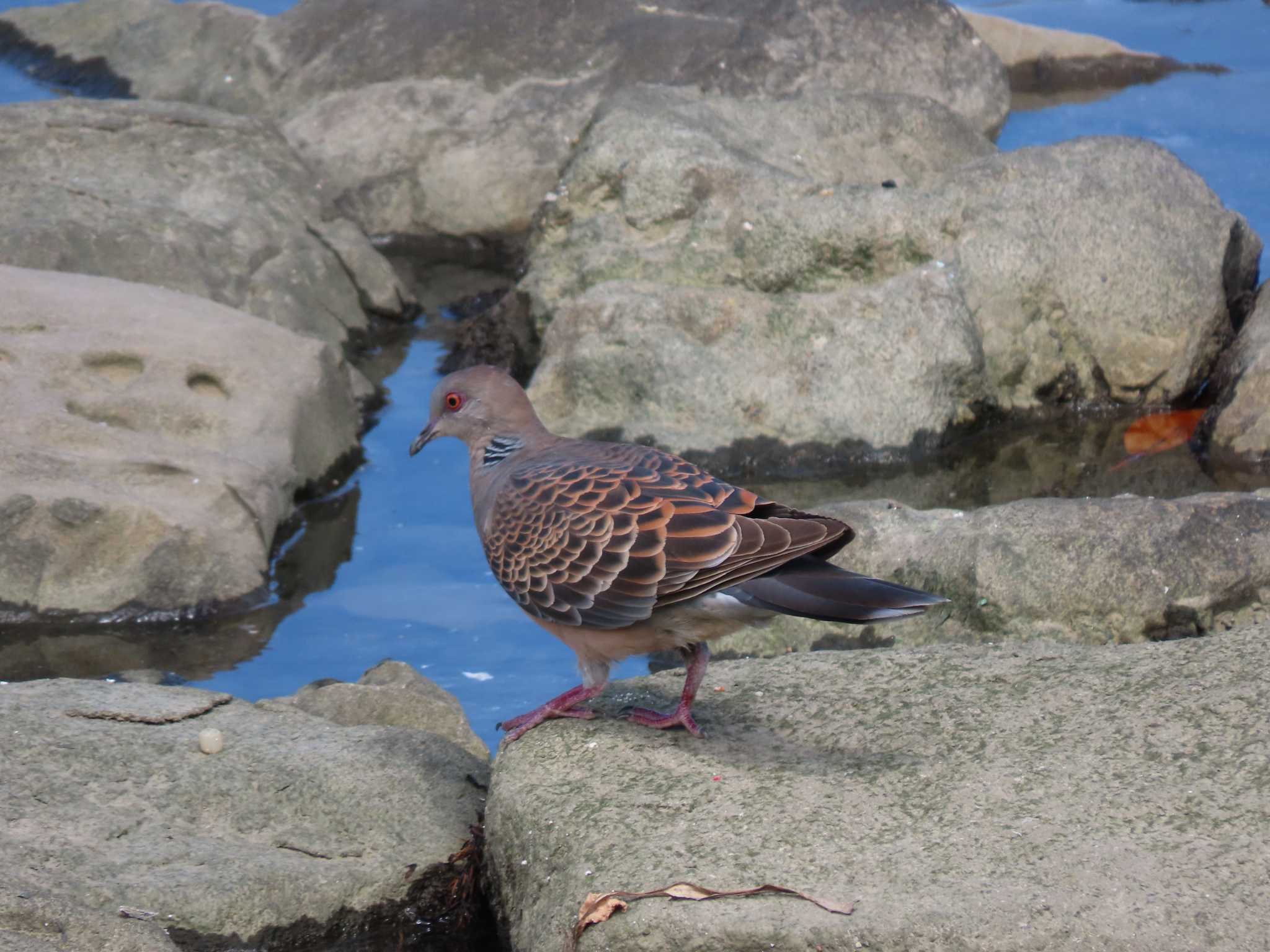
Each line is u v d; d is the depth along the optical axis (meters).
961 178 15.58
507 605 11.72
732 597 7.13
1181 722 7.30
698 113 17.28
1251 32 24.64
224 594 11.59
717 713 8.02
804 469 14.03
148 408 12.71
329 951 7.54
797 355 14.37
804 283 15.20
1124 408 15.24
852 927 6.09
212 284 15.98
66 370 12.80
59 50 23.19
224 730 8.55
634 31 20.53
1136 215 15.29
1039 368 15.09
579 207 16.42
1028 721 7.54
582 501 7.51
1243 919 5.96
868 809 6.93
